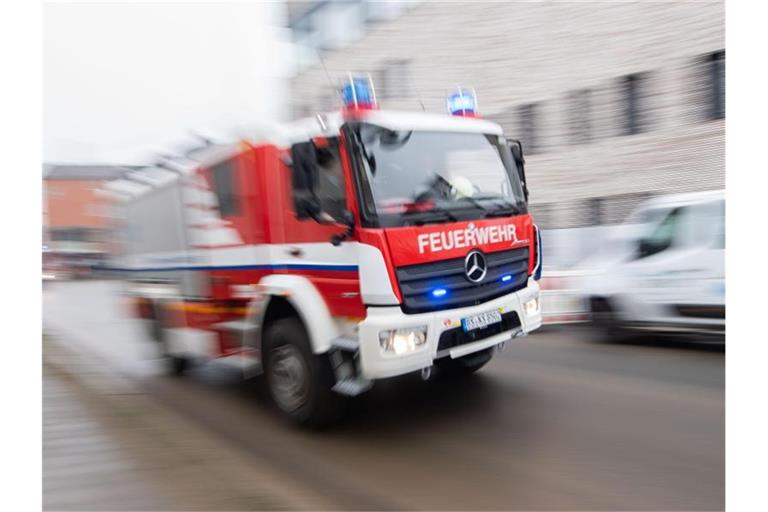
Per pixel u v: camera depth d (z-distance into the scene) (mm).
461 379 6113
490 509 3451
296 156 4520
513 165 5488
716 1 13484
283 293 4840
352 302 4418
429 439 4559
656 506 3396
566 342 7789
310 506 3586
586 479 3752
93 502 3758
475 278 4703
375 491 3750
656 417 4723
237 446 4656
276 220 5082
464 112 5598
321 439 4695
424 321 4367
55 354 9156
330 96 22469
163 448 4676
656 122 14852
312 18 22219
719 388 5355
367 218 4289
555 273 9039
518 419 4871
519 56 17703
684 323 6754
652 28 14703
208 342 6352
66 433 5113
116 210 8859
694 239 6676
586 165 16422
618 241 7680
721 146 13625
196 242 6305
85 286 25672
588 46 16078
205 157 6055
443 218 4617
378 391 5836
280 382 5051
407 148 4668
